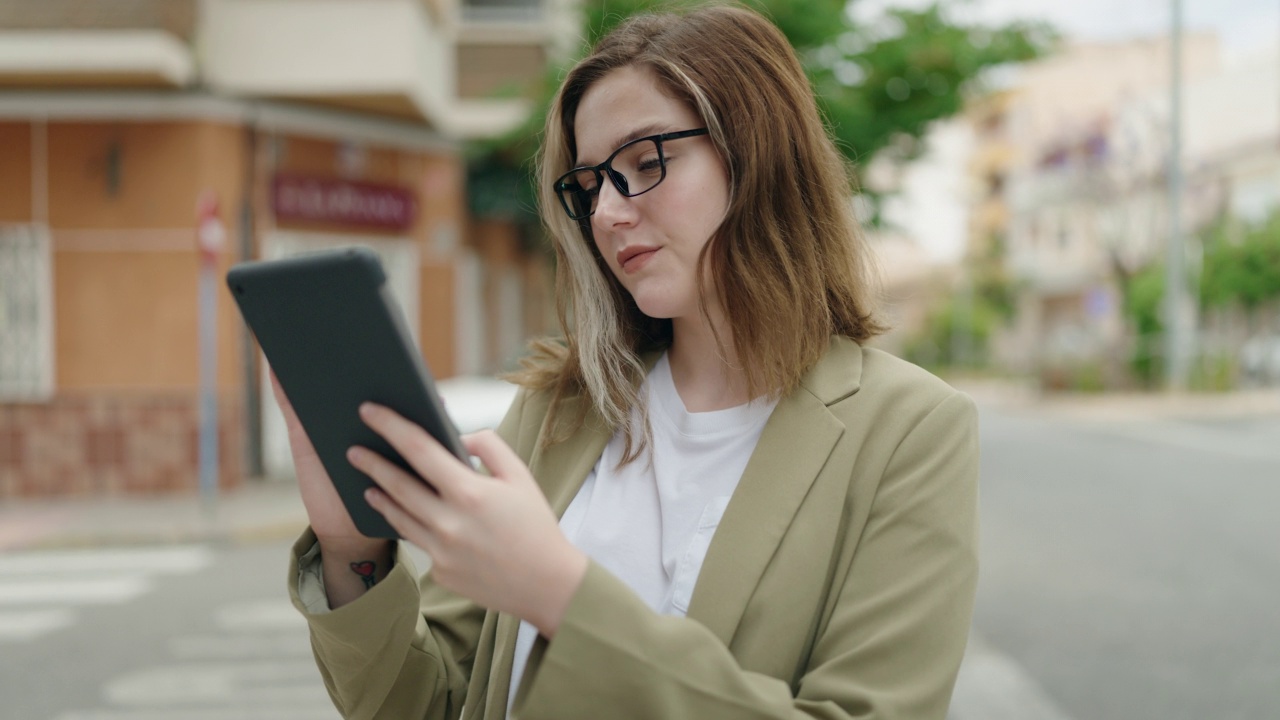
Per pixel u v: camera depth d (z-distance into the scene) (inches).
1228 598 245.0
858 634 39.6
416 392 32.8
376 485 34.9
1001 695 176.9
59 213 409.1
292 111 440.1
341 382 33.4
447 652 50.8
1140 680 184.1
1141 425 808.3
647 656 34.1
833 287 47.4
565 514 48.8
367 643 41.8
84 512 372.2
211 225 350.6
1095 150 1400.1
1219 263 1171.9
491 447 33.9
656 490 47.1
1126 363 1150.3
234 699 177.9
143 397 410.0
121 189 410.0
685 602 43.1
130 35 380.8
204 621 230.5
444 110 495.2
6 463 408.8
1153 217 1240.2
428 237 498.3
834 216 47.6
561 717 33.7
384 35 424.2
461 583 33.0
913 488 41.5
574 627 33.3
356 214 458.6
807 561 41.6
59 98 407.2
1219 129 1358.3
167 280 410.3
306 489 41.2
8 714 171.0
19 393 408.5
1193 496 422.3
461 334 522.0
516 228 665.0
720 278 44.6
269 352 34.1
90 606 245.8
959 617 39.7
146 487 409.1
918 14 434.0
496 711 46.0
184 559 305.4
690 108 44.8
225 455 413.1
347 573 42.4
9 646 211.5
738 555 42.1
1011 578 268.1
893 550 40.8
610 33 47.3
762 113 44.8
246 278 33.5
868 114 422.6
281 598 252.1
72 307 410.3
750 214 44.4
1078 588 255.9
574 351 51.8
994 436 730.8
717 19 46.0
